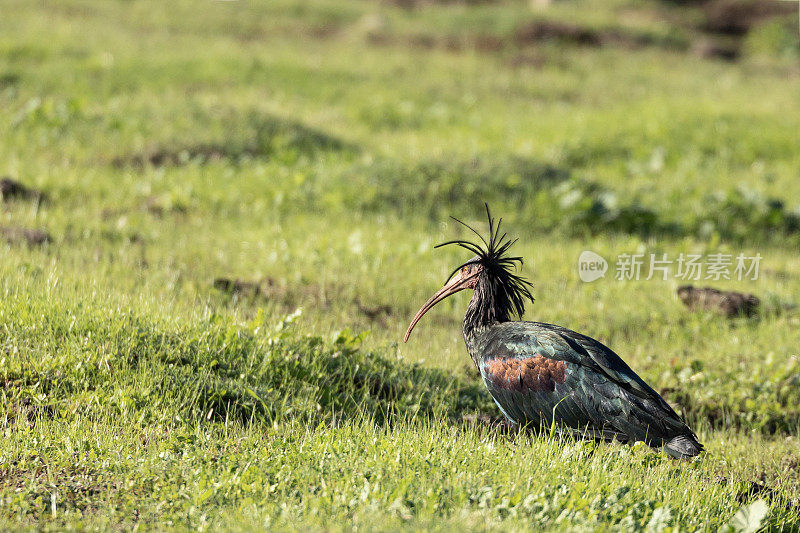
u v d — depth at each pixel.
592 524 6.42
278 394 9.52
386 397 10.30
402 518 6.39
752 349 12.66
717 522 7.10
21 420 8.30
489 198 20.34
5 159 20.47
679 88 36.38
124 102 25.70
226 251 15.92
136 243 15.86
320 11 44.56
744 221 20.58
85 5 41.00
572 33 42.94
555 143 26.03
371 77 33.94
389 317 13.75
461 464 7.59
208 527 6.35
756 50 46.34
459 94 33.09
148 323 10.22
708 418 11.08
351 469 7.32
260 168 21.25
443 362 11.65
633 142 26.67
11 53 30.92
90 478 7.35
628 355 12.70
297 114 27.70
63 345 9.49
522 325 8.88
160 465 7.48
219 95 28.61
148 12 41.28
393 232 17.94
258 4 44.62
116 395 8.75
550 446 8.07
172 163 21.64
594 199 20.30
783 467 9.54
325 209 19.27
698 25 50.03
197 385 9.15
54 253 14.10
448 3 49.44
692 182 23.39
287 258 15.35
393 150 23.62
